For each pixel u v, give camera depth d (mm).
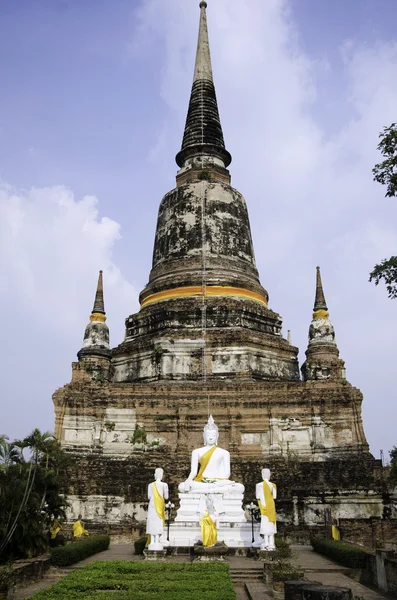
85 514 36312
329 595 13414
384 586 21031
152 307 48875
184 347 45125
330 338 45219
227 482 31875
